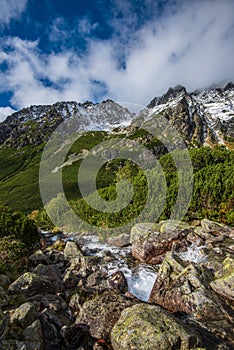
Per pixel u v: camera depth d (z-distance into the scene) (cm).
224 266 1151
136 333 754
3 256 1402
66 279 1230
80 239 1986
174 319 805
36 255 1541
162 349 705
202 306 938
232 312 928
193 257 1358
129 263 1486
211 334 827
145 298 1175
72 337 843
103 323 869
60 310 1016
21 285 1114
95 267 1377
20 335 802
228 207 1705
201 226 1655
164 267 1170
